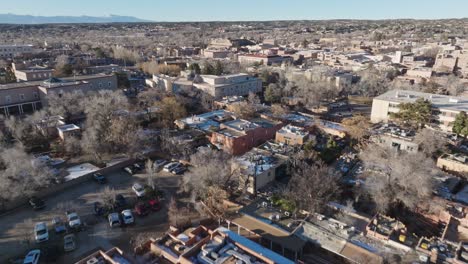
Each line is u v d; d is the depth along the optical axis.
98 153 78.56
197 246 40.69
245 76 141.50
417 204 55.78
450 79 146.62
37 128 87.44
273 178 67.12
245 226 49.97
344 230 47.75
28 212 57.88
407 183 56.28
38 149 82.62
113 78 129.25
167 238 45.72
